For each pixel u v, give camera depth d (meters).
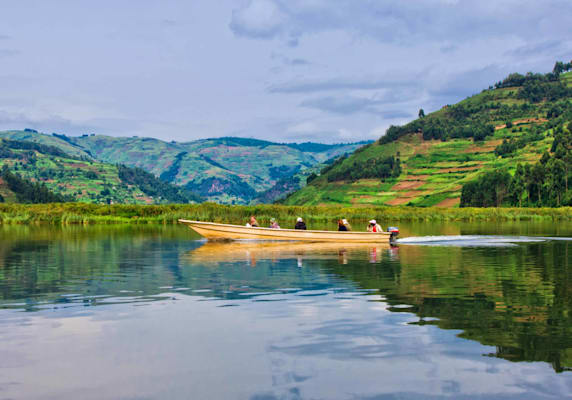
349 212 87.94
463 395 8.60
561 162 160.00
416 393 8.69
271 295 16.67
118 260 26.77
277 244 36.84
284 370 9.72
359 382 9.14
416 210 95.44
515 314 13.80
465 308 14.60
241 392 8.76
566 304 15.06
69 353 10.74
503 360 10.16
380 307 14.74
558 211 95.94
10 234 48.62
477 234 50.31
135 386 9.02
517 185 166.38
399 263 25.08
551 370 9.63
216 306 15.02
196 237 44.19
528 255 29.02
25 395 8.66
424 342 11.28
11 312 14.35
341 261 26.27
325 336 11.79
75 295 16.84
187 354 10.65
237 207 84.56
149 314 14.05
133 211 82.31
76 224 71.44
